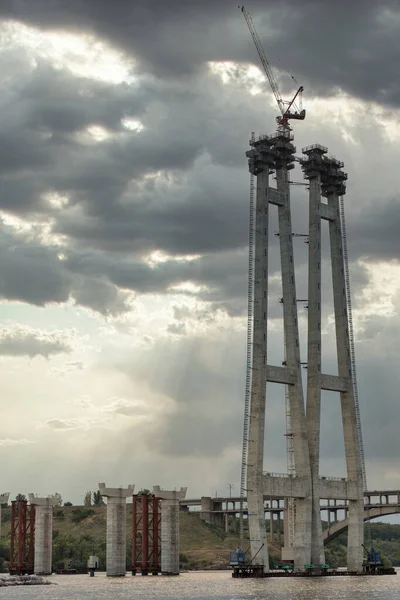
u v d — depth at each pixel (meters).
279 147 162.75
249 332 154.12
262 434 150.75
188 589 135.75
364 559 169.50
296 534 158.38
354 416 168.38
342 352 170.12
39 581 158.38
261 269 155.38
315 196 170.50
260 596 119.69
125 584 152.75
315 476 159.75
